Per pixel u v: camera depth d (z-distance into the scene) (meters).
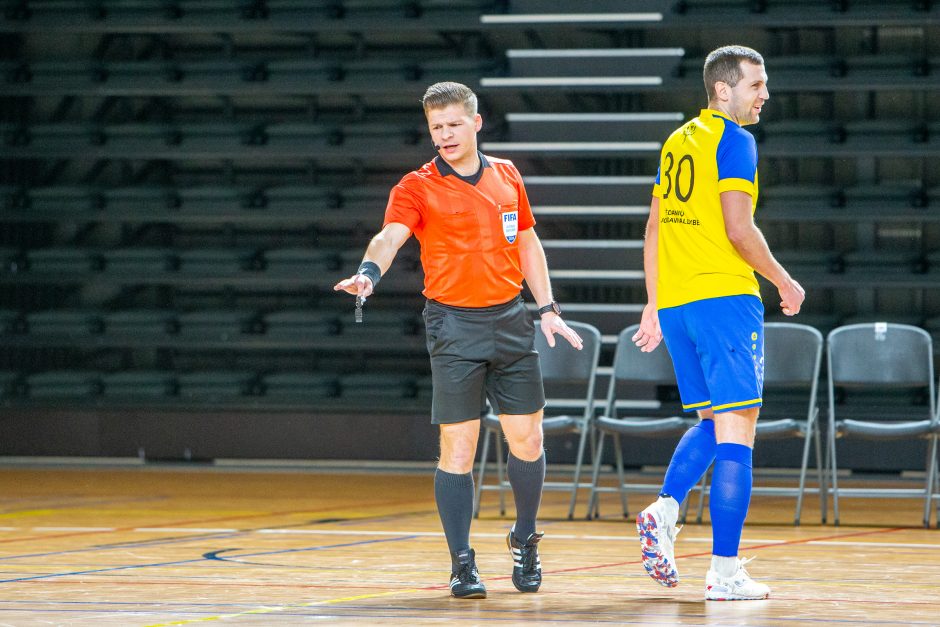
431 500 20.59
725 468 10.12
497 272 10.34
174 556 13.44
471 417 10.42
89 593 10.58
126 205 28.30
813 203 26.42
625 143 28.00
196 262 27.92
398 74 28.33
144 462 26.88
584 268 27.31
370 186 28.75
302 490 22.20
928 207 26.02
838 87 26.48
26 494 21.45
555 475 24.44
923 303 26.72
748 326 10.17
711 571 10.20
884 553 14.02
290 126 28.30
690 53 28.38
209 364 28.69
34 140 28.66
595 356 19.38
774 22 26.95
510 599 10.21
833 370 19.09
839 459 24.48
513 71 28.48
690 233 10.27
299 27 28.22
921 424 17.62
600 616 9.27
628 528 16.94
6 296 28.91
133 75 28.80
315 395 26.88
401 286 27.72
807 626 8.81
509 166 10.76
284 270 27.73
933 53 27.39
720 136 10.23
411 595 10.47
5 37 29.80
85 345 27.77
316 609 9.66
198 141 28.42
